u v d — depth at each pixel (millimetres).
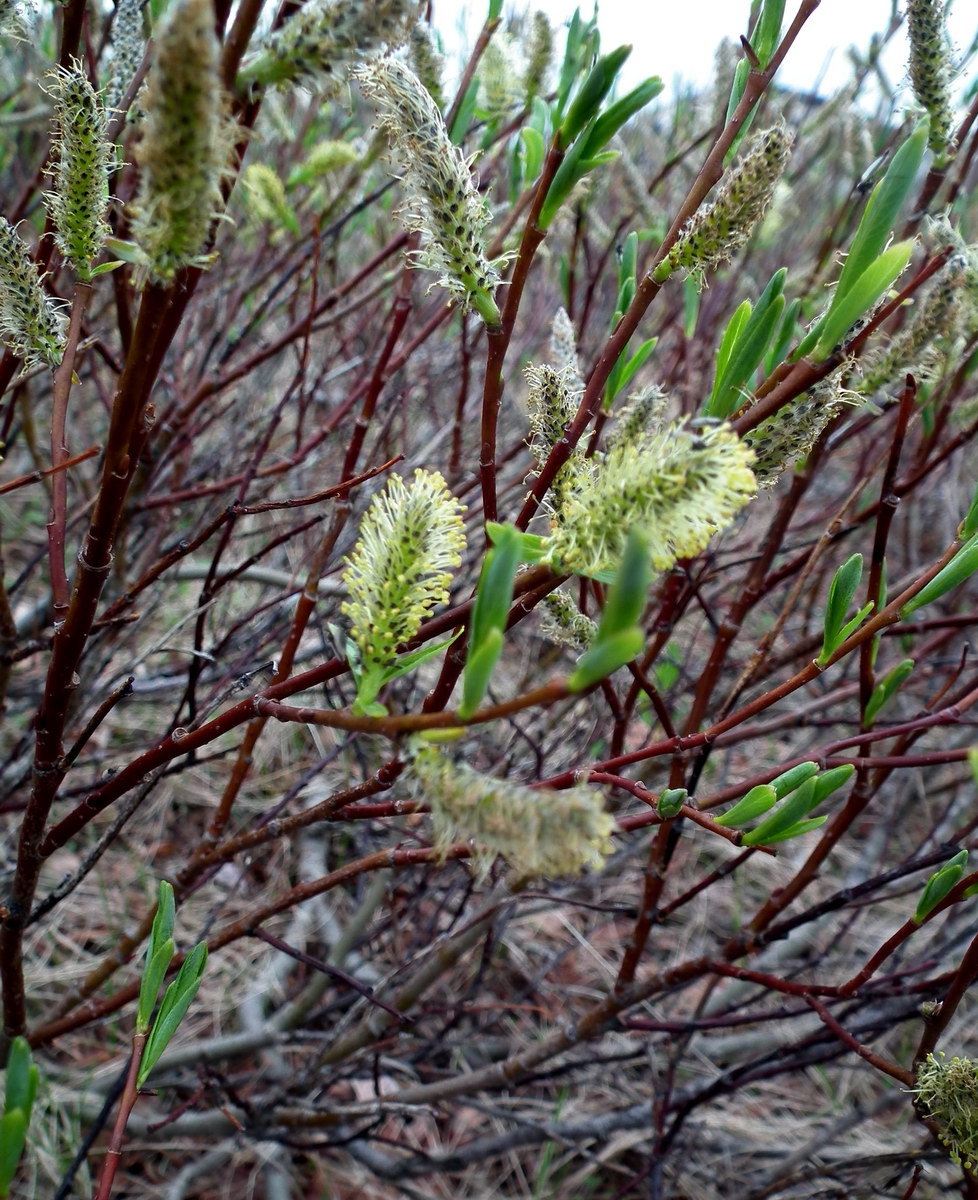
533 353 707
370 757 587
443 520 170
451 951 394
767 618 754
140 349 168
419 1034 483
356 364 546
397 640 170
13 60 564
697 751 302
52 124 236
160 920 204
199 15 134
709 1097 361
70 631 203
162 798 603
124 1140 433
